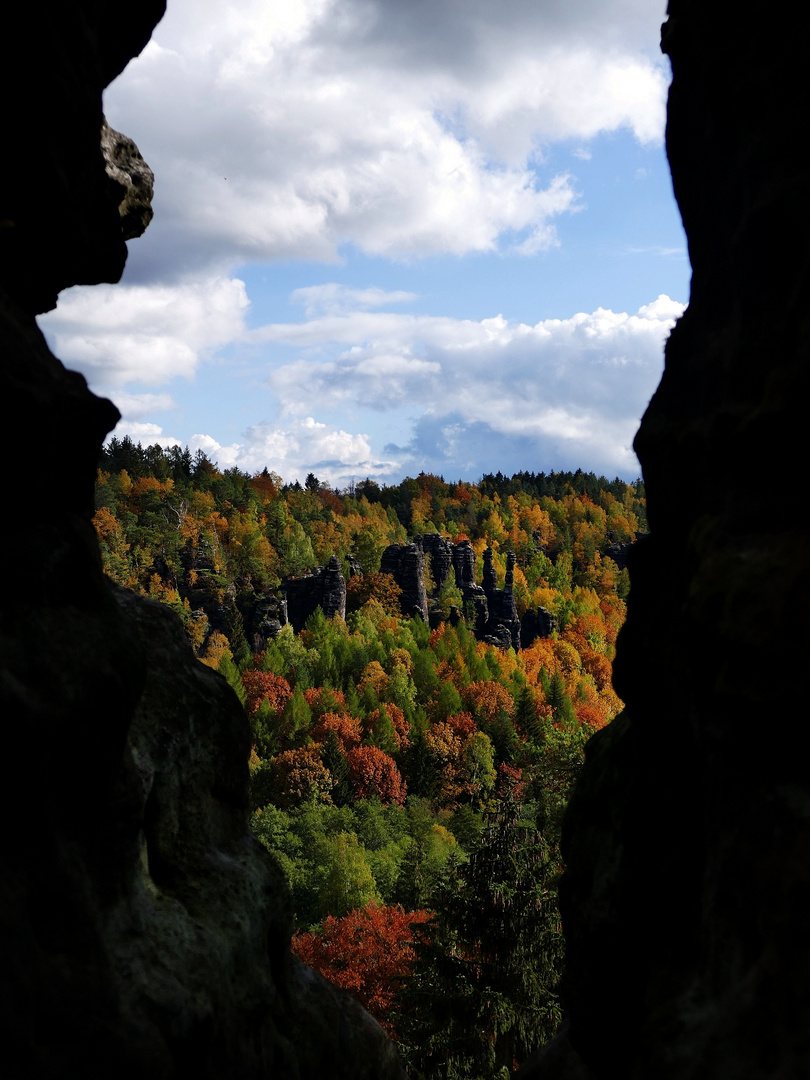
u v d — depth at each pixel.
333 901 44.62
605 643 139.25
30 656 4.31
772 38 4.11
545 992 14.67
